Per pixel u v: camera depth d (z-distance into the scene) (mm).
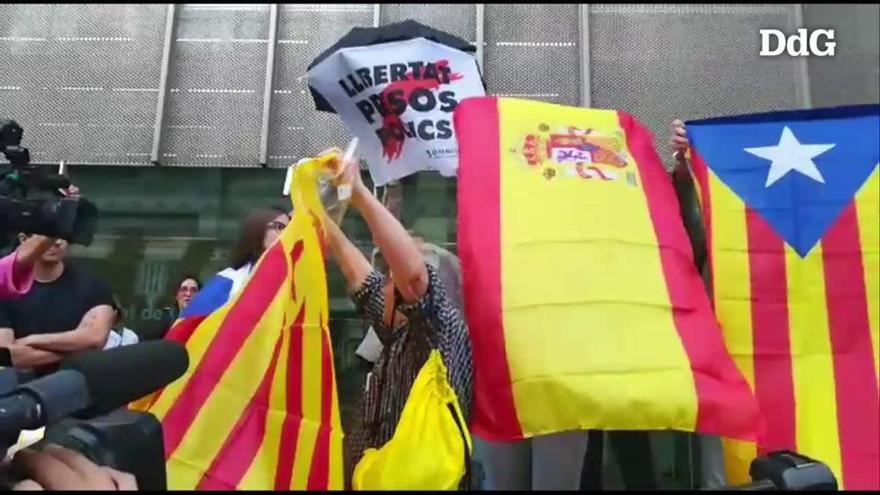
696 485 1887
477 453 1821
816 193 1712
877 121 1745
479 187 1654
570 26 3889
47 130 3826
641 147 1768
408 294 1476
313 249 1428
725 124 1802
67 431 755
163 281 3660
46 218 1021
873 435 1553
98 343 2156
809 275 1664
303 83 3871
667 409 1438
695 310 1567
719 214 1721
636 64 3824
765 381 1611
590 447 1807
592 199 1651
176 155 3797
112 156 3799
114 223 3719
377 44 1904
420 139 1861
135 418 805
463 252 1598
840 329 1626
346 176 1488
